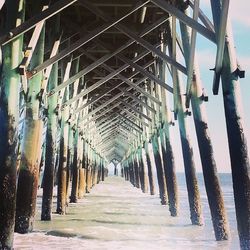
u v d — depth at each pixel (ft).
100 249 19.22
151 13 33.88
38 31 20.67
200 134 22.81
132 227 27.20
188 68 23.99
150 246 20.45
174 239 22.67
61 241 20.84
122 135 107.45
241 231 15.87
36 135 22.33
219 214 21.65
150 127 56.90
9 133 17.04
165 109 40.14
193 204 28.66
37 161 22.44
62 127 36.22
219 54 17.15
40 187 66.08
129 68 48.44
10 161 16.84
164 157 44.62
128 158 127.54
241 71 16.79
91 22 32.89
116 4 30.07
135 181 96.94
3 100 17.28
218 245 20.89
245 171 16.21
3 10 23.67
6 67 17.61
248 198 15.97
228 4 15.98
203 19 21.70
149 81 50.03
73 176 48.03
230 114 16.85
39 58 24.34
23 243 19.81
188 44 24.88
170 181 36.65
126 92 48.80
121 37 38.19
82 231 24.52
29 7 28.19
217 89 17.94
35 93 23.09
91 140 74.59
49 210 29.07
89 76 50.78
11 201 16.69
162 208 41.96
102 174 139.33
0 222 16.39
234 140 16.57
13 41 17.80
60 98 31.81
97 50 39.09
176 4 26.30
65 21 31.96
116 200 51.93
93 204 44.88
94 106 65.87
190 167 28.89
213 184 21.77
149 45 27.12
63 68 35.76
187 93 24.31
